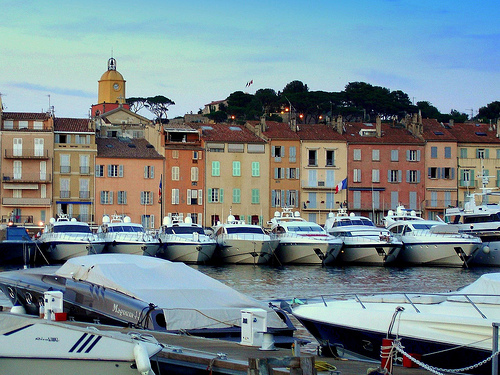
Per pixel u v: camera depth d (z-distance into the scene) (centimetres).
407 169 9969
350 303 2459
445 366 2191
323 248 6725
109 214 9100
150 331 2212
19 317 1805
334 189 9775
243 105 16562
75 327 1778
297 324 3075
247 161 9550
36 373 1773
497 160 10194
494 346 1945
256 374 1702
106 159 9125
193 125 9869
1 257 6619
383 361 1975
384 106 16038
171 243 6769
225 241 6838
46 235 6700
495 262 6956
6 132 8875
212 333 2286
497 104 17025
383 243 6800
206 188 9406
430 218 9994
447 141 10062
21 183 8875
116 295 2408
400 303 2419
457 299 2366
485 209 7188
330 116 15025
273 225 7256
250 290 4675
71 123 9269
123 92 12662
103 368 1736
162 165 9281
